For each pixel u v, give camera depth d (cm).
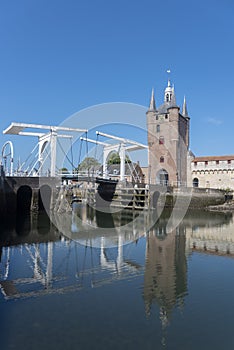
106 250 1426
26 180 2716
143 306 759
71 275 1007
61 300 786
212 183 5278
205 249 1498
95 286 899
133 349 561
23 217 2544
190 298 821
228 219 2959
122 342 583
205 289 895
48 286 894
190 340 597
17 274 1005
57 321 664
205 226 2411
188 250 1466
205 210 3916
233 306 768
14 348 555
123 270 1083
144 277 1002
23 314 695
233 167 5100
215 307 761
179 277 1011
